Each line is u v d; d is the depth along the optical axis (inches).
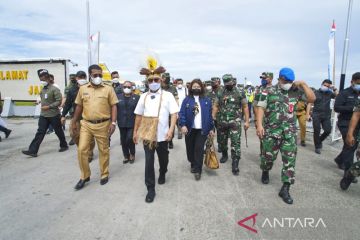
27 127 457.1
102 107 179.8
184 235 122.4
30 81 623.2
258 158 259.1
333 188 179.5
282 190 161.2
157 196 165.6
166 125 168.4
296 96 161.8
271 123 164.4
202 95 196.7
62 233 124.0
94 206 151.5
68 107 271.0
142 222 133.8
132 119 229.1
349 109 197.5
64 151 279.3
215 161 202.7
